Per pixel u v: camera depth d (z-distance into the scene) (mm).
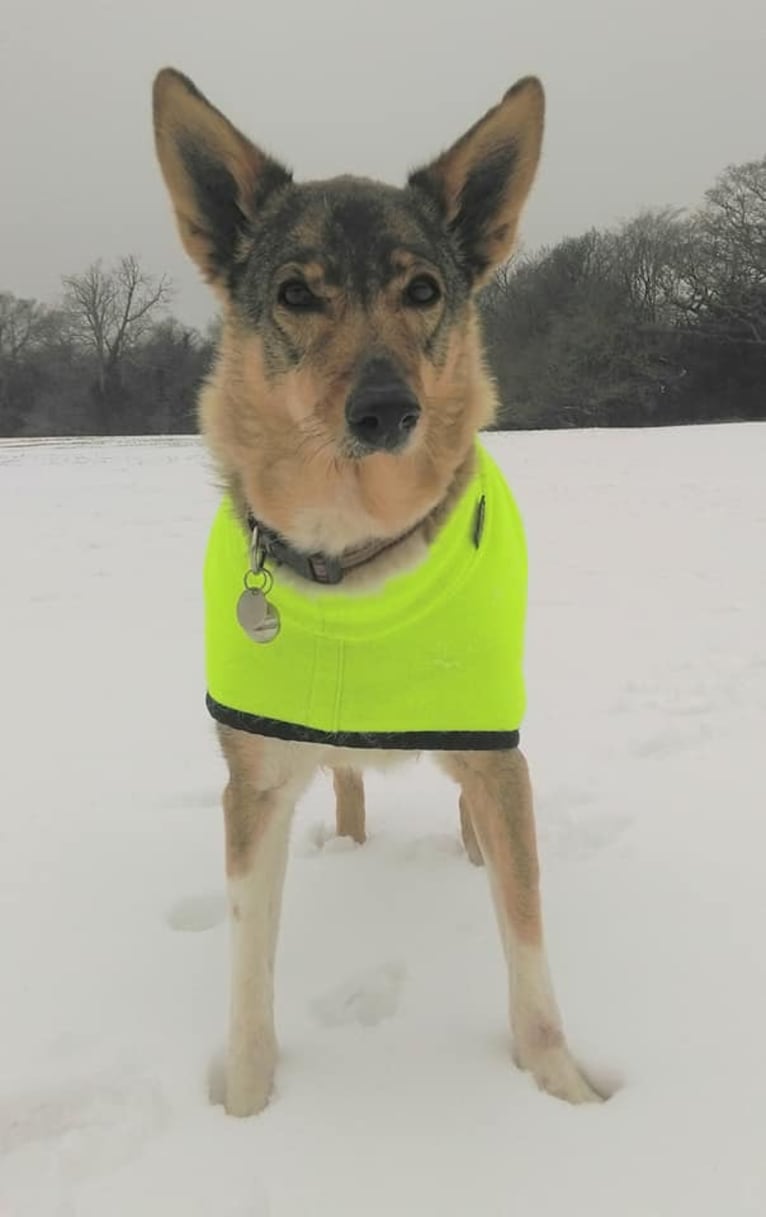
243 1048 529
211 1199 447
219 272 643
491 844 564
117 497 3035
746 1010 556
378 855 791
